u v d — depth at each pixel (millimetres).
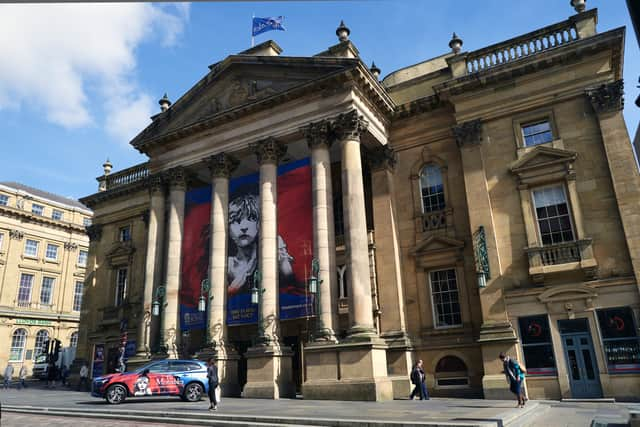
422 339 22156
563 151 20031
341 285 24469
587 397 17734
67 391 30109
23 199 50812
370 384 17859
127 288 33594
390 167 24641
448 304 22297
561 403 17328
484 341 19594
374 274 23250
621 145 19109
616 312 17922
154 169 28125
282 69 24344
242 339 25734
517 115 21688
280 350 20781
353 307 19641
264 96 24609
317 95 22984
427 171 24375
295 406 15672
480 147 22078
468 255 22000
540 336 19016
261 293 21766
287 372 20891
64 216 54906
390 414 12617
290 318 21328
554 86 20953
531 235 20109
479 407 14812
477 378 20531
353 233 20422
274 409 14578
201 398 19188
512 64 21531
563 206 20078
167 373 18391
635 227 18172
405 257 23578
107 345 33562
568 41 20891
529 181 20688
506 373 15555
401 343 21500
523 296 19656
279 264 22250
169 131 26953
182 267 25438
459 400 18359
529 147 21141
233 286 23406
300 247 21938
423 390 18844
